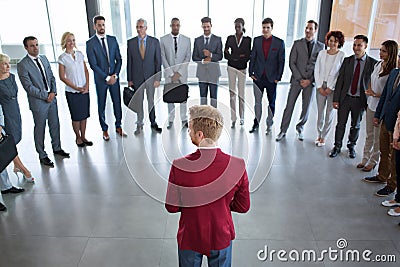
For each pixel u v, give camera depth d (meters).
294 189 3.52
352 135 4.05
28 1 7.88
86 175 3.81
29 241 2.88
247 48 4.45
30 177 3.67
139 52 4.40
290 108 4.45
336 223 3.05
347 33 5.91
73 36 4.06
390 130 3.24
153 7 6.68
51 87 3.94
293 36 6.72
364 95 3.82
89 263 2.66
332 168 3.90
